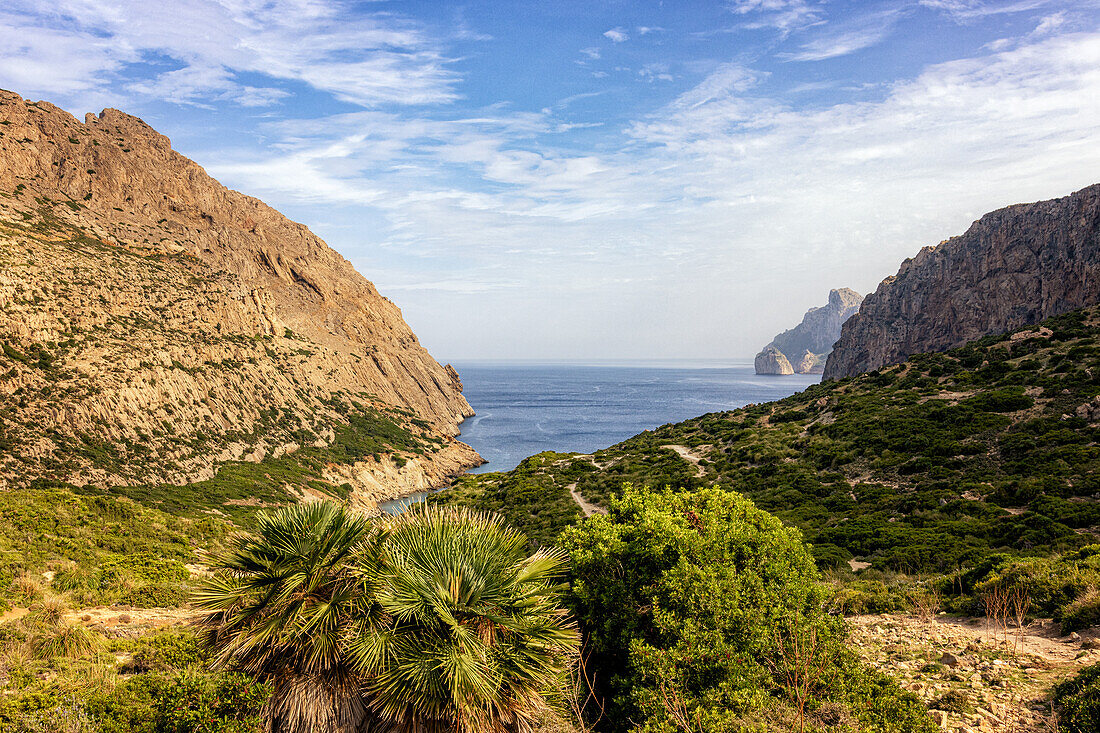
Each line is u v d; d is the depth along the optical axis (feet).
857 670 29.89
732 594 32.17
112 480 207.92
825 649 30.27
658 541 35.53
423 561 22.40
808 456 150.71
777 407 237.25
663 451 202.69
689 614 31.65
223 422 286.66
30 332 227.61
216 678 25.00
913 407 153.69
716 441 204.23
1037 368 150.41
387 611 20.89
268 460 294.25
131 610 57.21
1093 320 174.40
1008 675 30.86
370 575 22.17
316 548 23.15
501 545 24.30
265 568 23.16
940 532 84.79
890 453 131.54
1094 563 45.73
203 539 99.40
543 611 23.84
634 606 33.63
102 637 43.93
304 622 21.56
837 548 86.74
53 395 216.54
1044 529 73.56
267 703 22.62
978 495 100.07
